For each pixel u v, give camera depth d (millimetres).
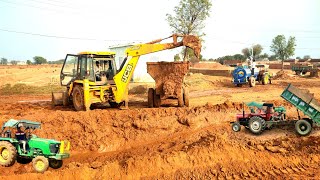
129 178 10125
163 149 12062
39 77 46125
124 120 14375
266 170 10117
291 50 55438
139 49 16234
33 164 10656
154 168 10367
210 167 10422
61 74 18219
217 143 11336
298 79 39438
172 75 15969
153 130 13844
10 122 11258
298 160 10484
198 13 32281
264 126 12570
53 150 10891
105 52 16922
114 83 17125
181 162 10586
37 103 20969
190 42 15617
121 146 13469
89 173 10281
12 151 10953
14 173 10789
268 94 21797
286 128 12891
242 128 13367
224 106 15039
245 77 28000
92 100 16219
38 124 11531
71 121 14406
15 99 24016
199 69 48969
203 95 22141
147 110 14969
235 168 10305
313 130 12453
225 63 83375
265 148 11391
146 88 25969
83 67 16578
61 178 10047
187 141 12562
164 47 15977
